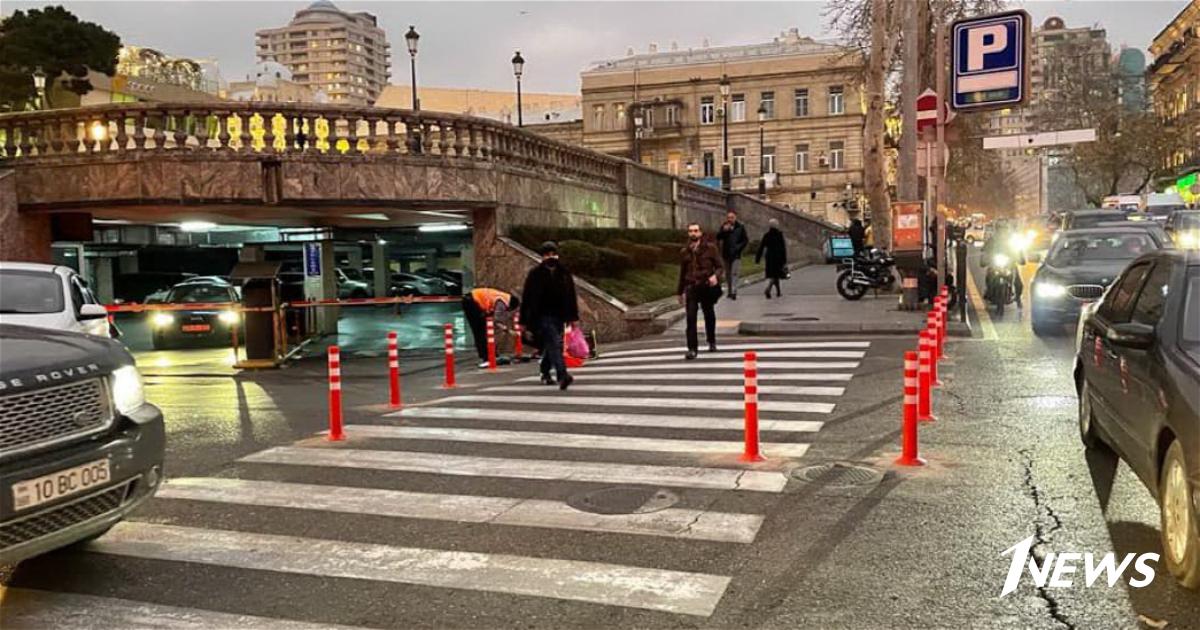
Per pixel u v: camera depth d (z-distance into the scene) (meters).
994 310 17.66
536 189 20.55
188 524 5.70
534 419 8.89
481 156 18.78
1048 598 4.20
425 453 7.52
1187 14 65.44
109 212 18.88
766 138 73.31
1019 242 25.75
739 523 5.35
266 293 15.87
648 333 16.89
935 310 11.61
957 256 15.19
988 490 5.86
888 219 22.69
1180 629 3.87
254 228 25.09
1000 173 93.75
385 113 17.58
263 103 16.89
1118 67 74.12
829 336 14.84
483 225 18.88
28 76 45.88
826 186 71.56
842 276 19.80
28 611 4.37
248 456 7.66
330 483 6.63
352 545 5.22
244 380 13.79
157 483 4.98
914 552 4.80
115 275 32.25
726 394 9.87
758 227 40.25
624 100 76.62
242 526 5.64
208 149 16.73
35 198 17.31
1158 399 4.60
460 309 30.86
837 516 5.42
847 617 4.05
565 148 22.56
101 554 5.15
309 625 4.14
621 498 5.95
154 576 4.80
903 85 17.00
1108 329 5.93
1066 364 11.03
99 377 4.64
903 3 16.94
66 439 4.39
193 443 8.38
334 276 22.73
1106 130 61.88
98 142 17.19
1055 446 6.96
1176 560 4.32
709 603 4.23
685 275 12.95
